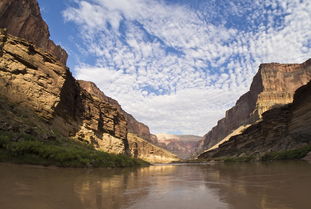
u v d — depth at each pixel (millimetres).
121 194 10156
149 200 8789
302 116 64750
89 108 69438
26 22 95625
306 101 63469
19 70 40344
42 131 31609
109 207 7414
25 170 17422
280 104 171625
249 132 114875
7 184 10914
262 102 178625
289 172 19391
